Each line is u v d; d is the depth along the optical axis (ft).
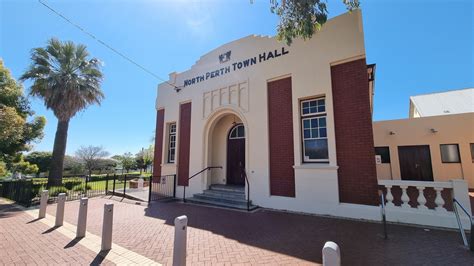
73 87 43.29
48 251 14.73
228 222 21.17
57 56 44.37
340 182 22.94
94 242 16.35
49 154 105.09
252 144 28.99
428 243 15.15
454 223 17.87
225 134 36.60
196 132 35.58
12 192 37.19
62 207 21.07
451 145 42.01
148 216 23.93
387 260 12.76
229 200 28.78
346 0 17.40
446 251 13.85
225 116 36.47
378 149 47.67
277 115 27.91
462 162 40.47
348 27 24.08
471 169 39.73
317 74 25.21
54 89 42.14
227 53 33.47
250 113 29.81
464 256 13.16
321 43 25.41
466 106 51.47
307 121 26.23
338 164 23.20
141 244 15.92
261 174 27.78
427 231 17.53
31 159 100.07
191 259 13.34
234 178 34.99
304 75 26.07
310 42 26.14
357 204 21.84
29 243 16.20
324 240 16.14
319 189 23.72
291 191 25.73
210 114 33.96
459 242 15.25
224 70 33.45
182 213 25.14
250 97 30.19
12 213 26.32
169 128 40.78
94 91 47.01
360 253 13.75
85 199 18.12
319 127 25.32
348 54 23.66
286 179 26.23
